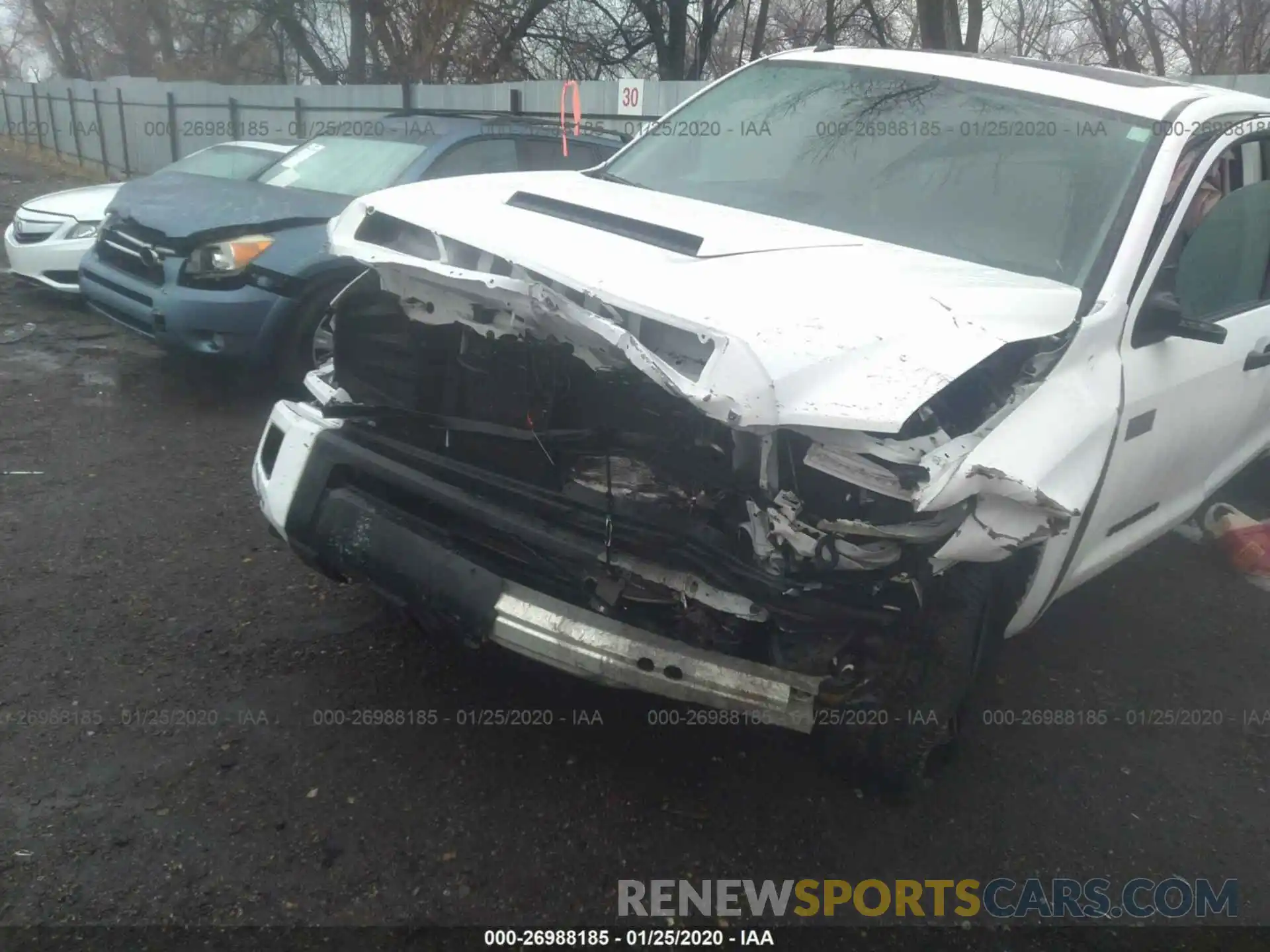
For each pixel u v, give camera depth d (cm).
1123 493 326
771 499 252
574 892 261
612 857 273
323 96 1683
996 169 353
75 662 336
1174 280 337
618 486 269
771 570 250
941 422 251
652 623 261
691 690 257
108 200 802
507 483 278
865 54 428
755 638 259
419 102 1501
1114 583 466
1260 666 404
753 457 254
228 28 2652
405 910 250
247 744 303
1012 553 270
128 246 609
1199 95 381
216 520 450
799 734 327
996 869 284
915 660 276
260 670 340
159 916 241
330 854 264
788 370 238
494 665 346
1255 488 558
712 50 2395
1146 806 316
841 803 302
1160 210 326
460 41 1877
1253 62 1656
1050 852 293
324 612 378
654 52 2252
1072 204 335
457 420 293
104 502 460
